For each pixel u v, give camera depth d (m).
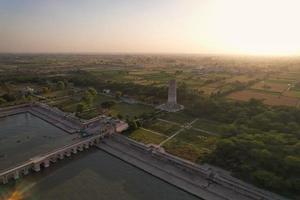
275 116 109.81
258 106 130.25
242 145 84.94
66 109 155.25
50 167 90.94
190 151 96.31
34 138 114.88
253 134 94.69
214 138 108.31
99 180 82.44
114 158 98.75
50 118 143.88
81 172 87.62
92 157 99.50
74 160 96.75
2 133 121.38
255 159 80.19
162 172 85.88
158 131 117.94
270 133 93.44
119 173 87.25
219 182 77.12
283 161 74.06
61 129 127.75
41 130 126.31
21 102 171.50
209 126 123.56
